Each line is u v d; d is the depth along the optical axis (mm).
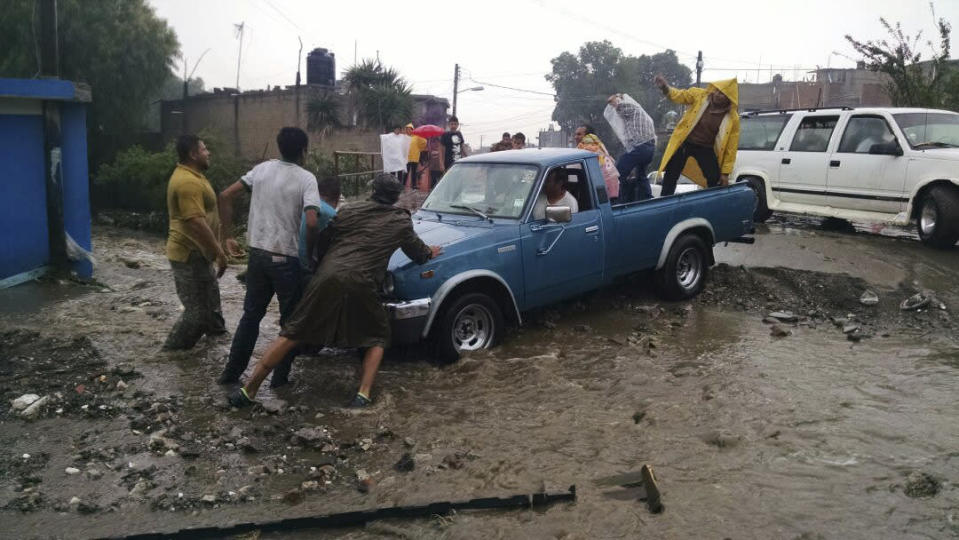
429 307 6062
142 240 16031
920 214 10031
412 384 5887
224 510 4020
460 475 4359
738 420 5102
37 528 3805
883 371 6145
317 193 5621
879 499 4016
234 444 4754
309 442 4766
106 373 5871
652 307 8070
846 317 7801
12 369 5906
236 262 11359
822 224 12008
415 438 4883
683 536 3664
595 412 5324
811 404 5398
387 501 4070
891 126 10375
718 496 4059
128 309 7836
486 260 6484
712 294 8562
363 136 31656
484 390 5742
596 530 3740
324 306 5301
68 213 9453
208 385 5750
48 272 9156
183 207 6137
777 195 11734
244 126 35438
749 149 12188
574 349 6797
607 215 7520
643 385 5832
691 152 9188
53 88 8852
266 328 7422
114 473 4391
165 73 30891
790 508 3928
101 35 28484
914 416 5172
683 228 8195
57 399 5352
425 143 17078
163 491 4195
